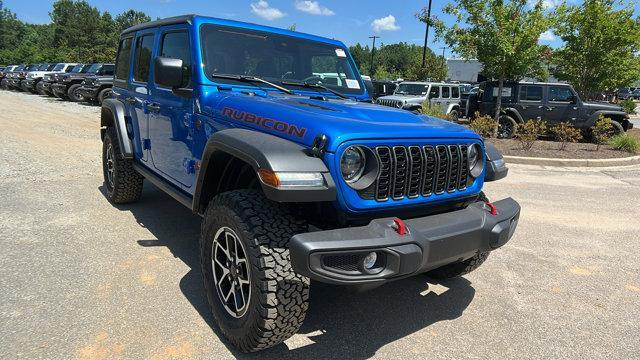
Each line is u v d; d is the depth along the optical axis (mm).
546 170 9469
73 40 75625
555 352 2977
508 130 14328
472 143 3148
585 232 5387
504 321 3328
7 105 17781
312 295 3580
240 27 3873
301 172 2389
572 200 6867
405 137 2730
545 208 6348
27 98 22547
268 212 2623
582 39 16312
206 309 3248
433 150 2865
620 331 3262
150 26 4617
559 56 16828
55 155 8312
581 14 16141
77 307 3178
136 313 3143
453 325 3244
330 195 2436
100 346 2760
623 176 9109
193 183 3674
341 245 2289
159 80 3320
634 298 3770
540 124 12953
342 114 2902
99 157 8305
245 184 3219
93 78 18719
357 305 3461
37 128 11719
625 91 54312
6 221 4777
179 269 3840
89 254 4062
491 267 4281
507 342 3064
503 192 7215
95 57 56438
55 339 2805
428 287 3816
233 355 2752
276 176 2330
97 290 3426
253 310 2561
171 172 4090
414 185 2807
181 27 3889
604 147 12383
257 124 2938
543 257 4570
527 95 14250
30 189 6016
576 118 14031
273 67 3965
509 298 3684
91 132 11484
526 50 12969
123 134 4973
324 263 2309
